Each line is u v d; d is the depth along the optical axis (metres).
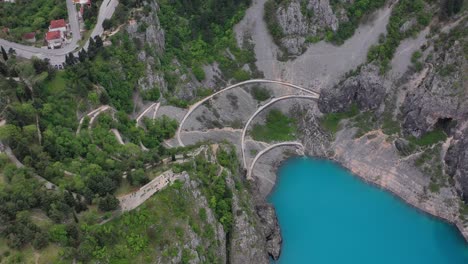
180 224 142.00
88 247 125.12
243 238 160.25
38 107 160.62
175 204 144.88
